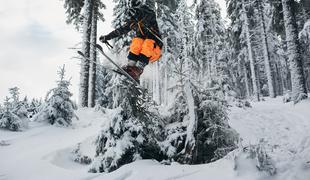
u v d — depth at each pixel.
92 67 19.52
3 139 11.04
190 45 25.03
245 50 31.64
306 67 30.72
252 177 5.56
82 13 20.03
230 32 32.50
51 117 13.49
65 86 13.82
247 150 6.22
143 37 5.80
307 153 7.13
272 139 10.38
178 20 26.61
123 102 7.39
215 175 5.80
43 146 10.13
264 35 27.39
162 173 5.96
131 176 5.99
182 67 8.18
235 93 17.64
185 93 8.05
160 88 26.20
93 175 6.50
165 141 7.55
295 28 16.53
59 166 8.38
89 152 9.63
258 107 17.28
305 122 12.02
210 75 8.32
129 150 7.29
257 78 33.22
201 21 26.09
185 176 5.87
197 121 7.61
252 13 30.83
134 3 5.95
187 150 7.23
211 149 7.60
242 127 11.66
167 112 8.66
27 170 7.44
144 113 7.55
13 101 13.05
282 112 14.22
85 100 18.17
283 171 5.83
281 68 40.62
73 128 13.30
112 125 7.34
